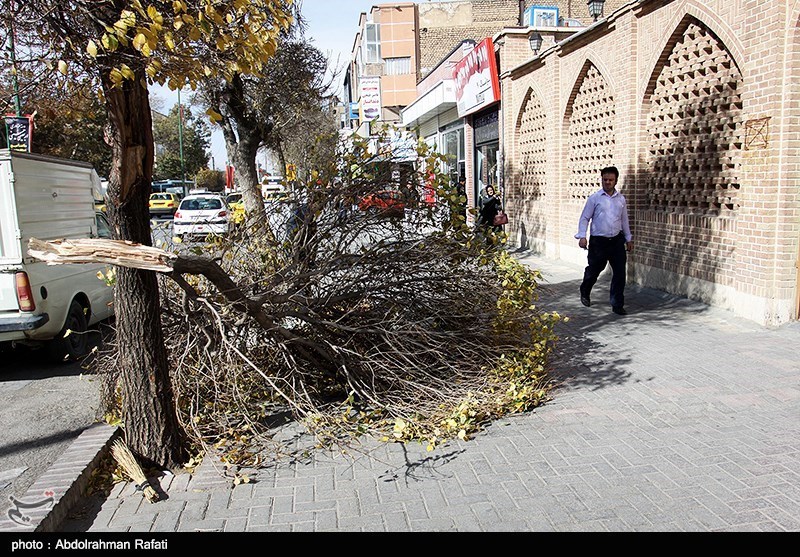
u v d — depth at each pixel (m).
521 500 3.86
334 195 5.69
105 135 4.22
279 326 5.20
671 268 9.34
